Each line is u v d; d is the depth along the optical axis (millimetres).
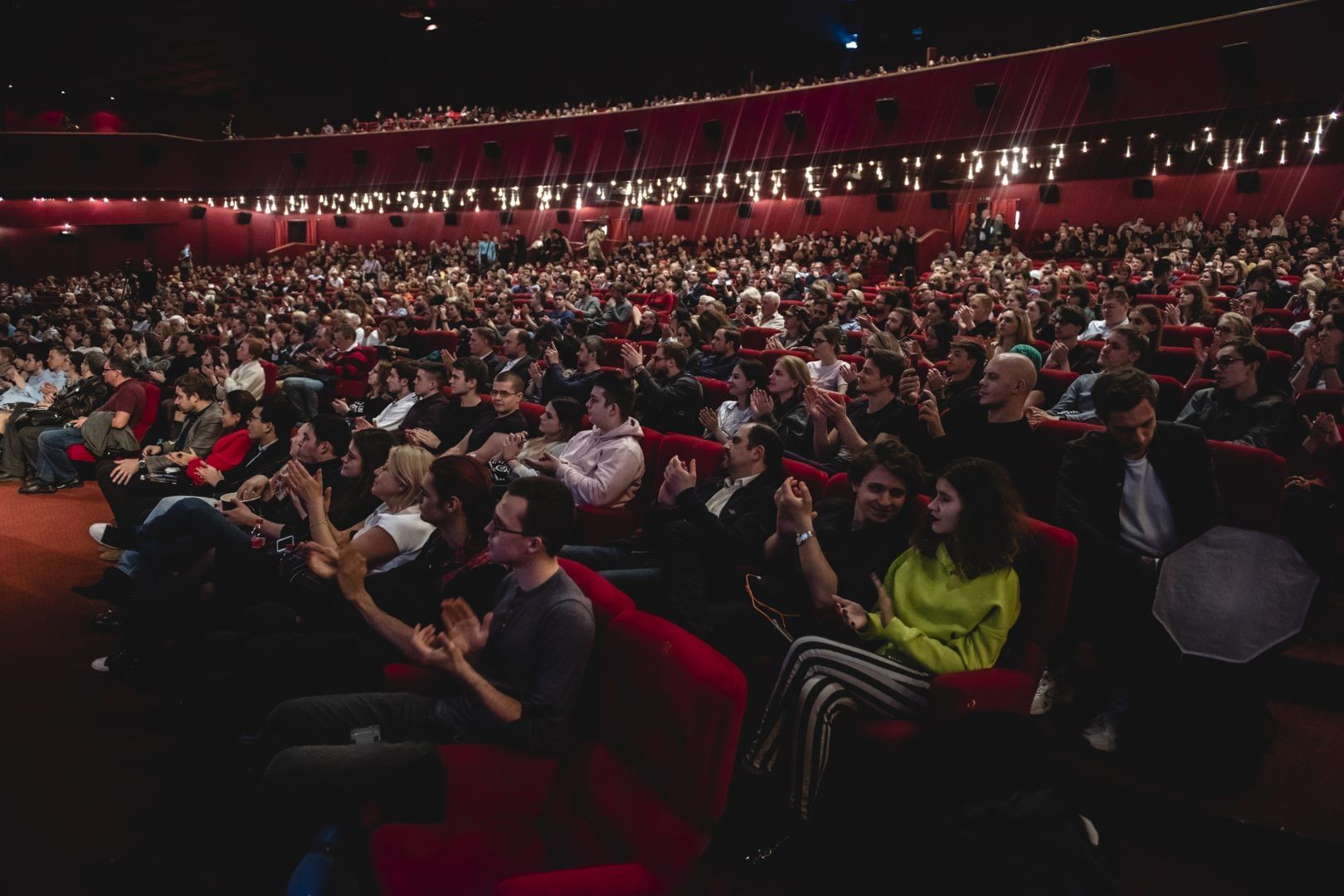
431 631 2426
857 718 2662
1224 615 2865
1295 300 8562
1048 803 2211
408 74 34281
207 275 26781
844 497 3488
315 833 2553
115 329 13883
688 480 3420
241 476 5086
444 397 5949
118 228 28156
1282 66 14125
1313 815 2707
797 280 14500
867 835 2504
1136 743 2939
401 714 2656
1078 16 24078
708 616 3211
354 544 3475
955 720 2416
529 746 2332
